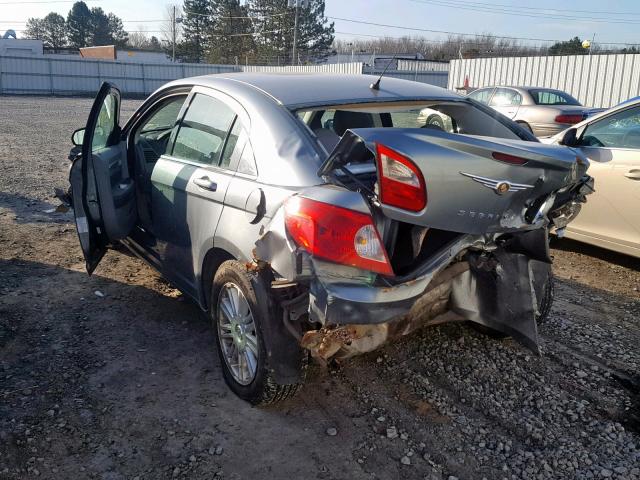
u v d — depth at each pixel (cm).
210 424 317
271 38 6656
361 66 3180
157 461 289
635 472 284
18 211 744
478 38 6944
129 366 373
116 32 10344
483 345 403
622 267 578
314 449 299
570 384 360
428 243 290
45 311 448
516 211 276
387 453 297
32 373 362
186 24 7369
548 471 285
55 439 302
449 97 390
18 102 3139
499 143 260
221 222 337
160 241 430
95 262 410
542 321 400
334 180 279
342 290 255
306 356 301
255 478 278
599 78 1911
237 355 340
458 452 298
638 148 532
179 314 448
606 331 433
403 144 247
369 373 367
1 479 273
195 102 406
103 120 419
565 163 268
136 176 460
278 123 322
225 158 352
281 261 276
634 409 335
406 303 268
